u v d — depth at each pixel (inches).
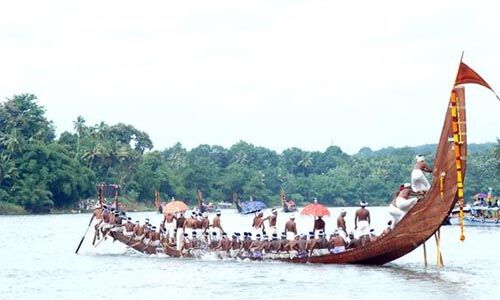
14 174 7583.7
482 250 2581.2
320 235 2070.6
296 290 1563.7
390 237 1846.7
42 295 1577.3
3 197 7524.6
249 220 5905.5
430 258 2244.1
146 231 2551.7
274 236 2169.0
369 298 1446.9
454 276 1743.4
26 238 3572.8
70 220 6053.2
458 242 3024.1
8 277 1893.5
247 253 2201.0
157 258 2364.7
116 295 1561.3
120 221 2716.5
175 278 1819.6
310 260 2042.3
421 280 1676.9
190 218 2407.7
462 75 1674.5
